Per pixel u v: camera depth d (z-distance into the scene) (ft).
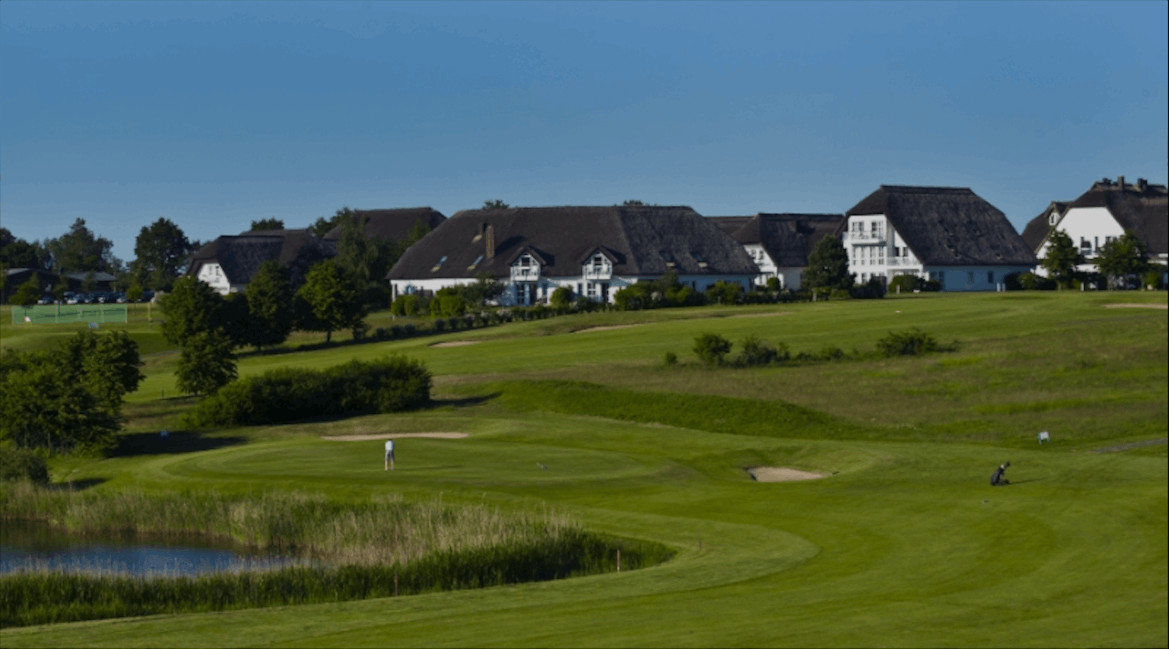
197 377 277.03
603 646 87.40
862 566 116.37
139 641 91.40
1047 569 112.88
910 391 247.09
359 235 583.58
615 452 199.62
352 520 145.79
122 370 257.96
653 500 157.99
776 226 606.96
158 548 152.05
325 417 253.85
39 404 212.84
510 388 270.26
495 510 145.07
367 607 103.09
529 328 389.60
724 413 233.55
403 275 547.90
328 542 144.66
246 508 157.07
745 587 108.06
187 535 159.12
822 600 102.22
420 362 323.98
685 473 178.29
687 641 88.69
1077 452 191.42
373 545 137.39
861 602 101.30
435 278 536.01
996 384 251.39
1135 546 120.78
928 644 88.07
